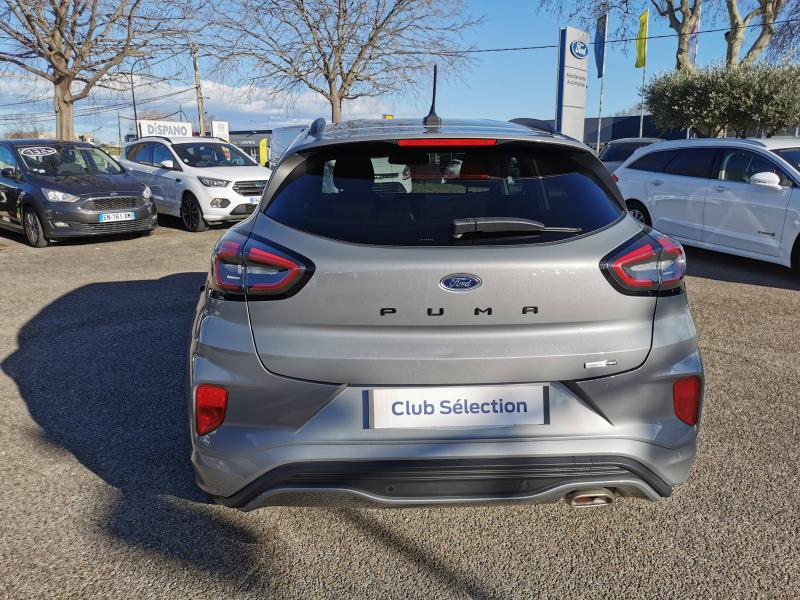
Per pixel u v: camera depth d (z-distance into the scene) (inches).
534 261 79.6
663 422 84.9
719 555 93.7
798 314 226.7
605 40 1051.9
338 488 80.4
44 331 206.2
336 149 94.0
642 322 83.5
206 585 87.4
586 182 94.2
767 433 132.8
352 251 80.4
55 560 92.2
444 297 79.0
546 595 85.9
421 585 87.9
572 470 81.4
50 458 122.0
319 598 85.2
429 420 80.4
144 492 110.3
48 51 655.1
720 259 329.1
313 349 79.9
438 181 90.3
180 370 169.3
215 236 425.1
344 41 771.4
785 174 274.4
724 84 724.7
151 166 484.7
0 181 405.7
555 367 80.9
